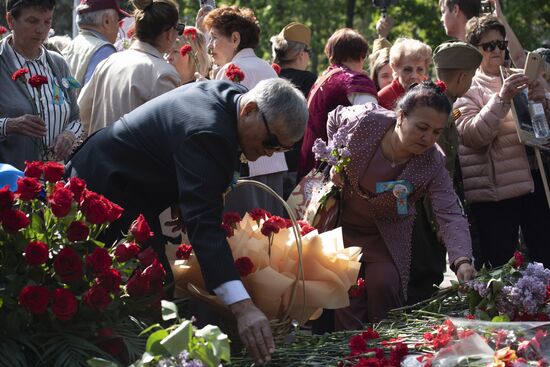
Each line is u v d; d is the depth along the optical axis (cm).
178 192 445
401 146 533
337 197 567
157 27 596
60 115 588
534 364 387
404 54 710
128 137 446
